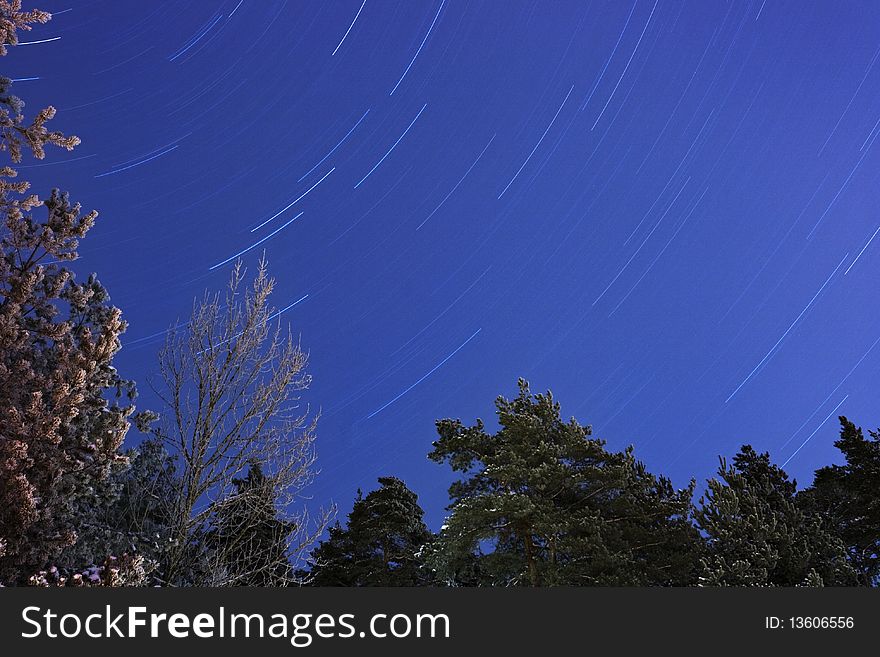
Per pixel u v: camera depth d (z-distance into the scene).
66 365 11.69
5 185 11.20
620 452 25.69
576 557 23.20
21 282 11.89
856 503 26.91
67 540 10.71
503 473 24.33
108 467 11.84
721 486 21.88
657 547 23.56
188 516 14.50
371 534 33.78
